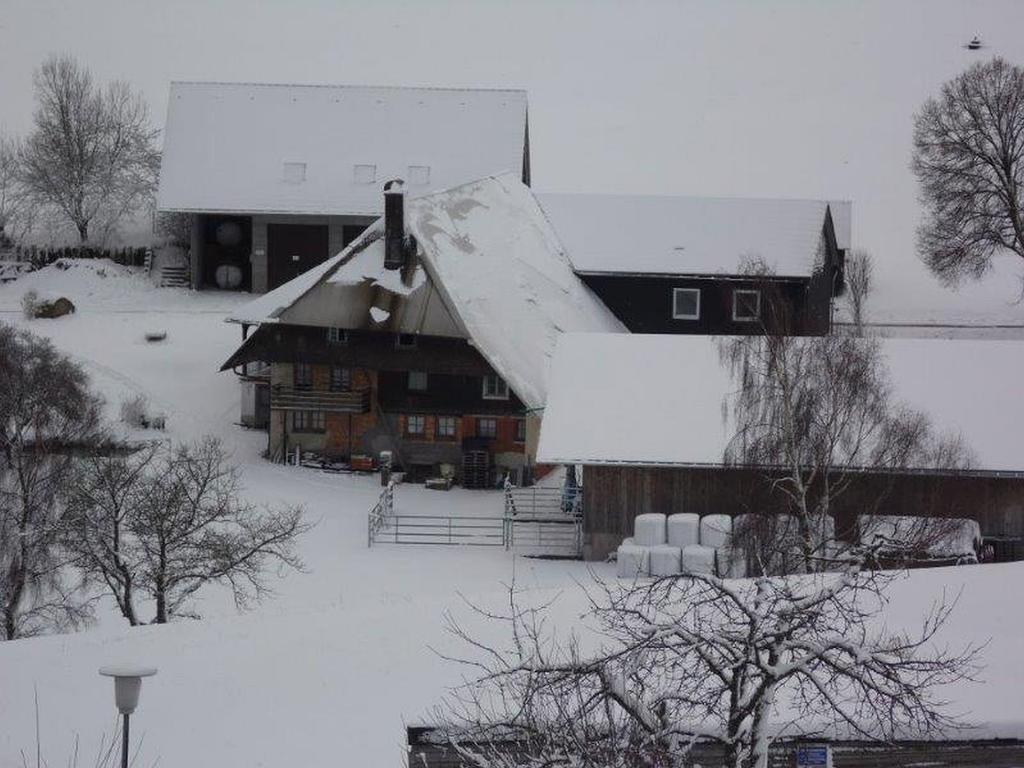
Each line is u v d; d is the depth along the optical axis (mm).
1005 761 57938
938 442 107125
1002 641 65562
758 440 97312
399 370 142375
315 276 144500
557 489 137875
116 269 193375
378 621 72750
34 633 98000
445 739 55812
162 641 72562
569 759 46156
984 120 186375
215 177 187125
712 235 165500
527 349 142250
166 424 150250
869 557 55281
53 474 104000
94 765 60344
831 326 172375
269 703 64750
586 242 165375
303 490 135625
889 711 49219
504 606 73312
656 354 123562
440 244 145750
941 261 190750
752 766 46531
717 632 47844
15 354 121438
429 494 137750
